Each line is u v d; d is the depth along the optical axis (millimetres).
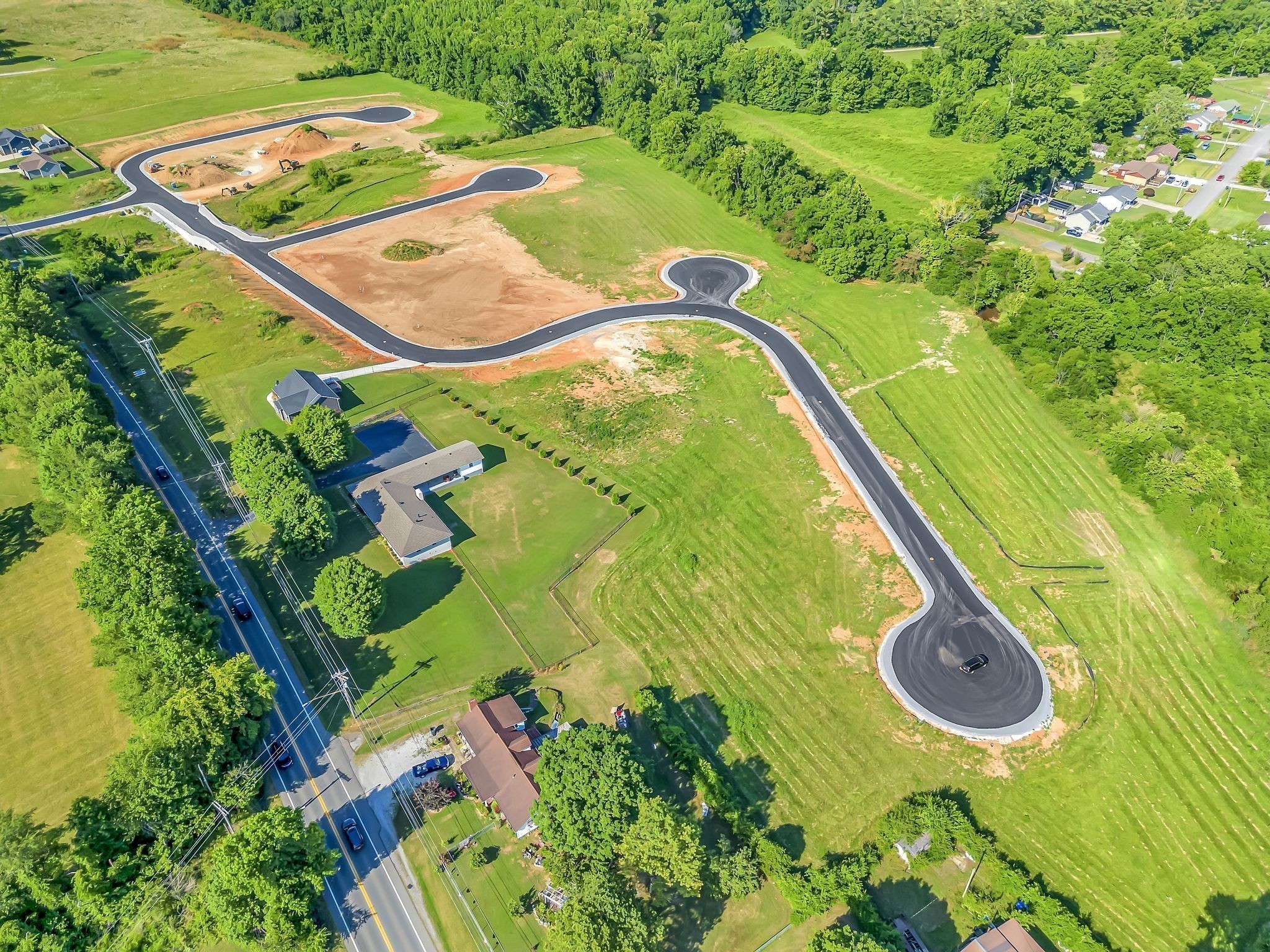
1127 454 107938
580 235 171750
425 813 71625
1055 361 127188
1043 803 75500
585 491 107750
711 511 105312
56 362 113438
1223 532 94625
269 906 58781
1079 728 81688
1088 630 91312
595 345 137625
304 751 76312
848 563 98812
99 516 88125
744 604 93500
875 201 182625
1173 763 78938
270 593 91938
